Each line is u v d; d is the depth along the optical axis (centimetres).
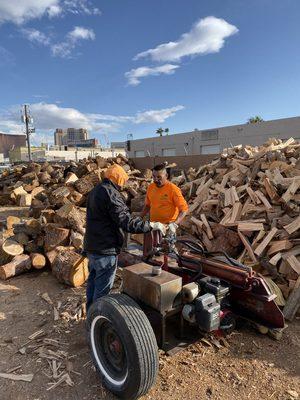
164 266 346
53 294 478
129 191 1058
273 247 489
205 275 331
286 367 312
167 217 468
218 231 575
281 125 2853
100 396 278
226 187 705
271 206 564
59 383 293
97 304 274
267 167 673
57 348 345
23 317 414
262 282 311
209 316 276
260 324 324
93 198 324
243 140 3159
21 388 289
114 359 275
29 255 576
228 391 281
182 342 302
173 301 283
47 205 927
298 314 407
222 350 336
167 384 288
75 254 524
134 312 257
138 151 4356
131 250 421
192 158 1334
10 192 1421
